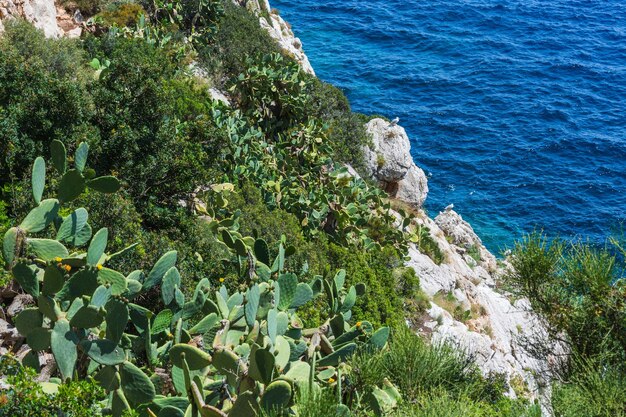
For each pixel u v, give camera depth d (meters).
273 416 9.05
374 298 24.11
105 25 28.88
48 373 11.15
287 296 11.95
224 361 10.25
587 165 77.12
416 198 41.97
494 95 90.00
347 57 95.62
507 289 13.54
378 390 11.16
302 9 105.81
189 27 35.44
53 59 22.03
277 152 29.89
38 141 17.52
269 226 23.61
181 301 10.66
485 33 107.38
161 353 10.66
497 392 14.60
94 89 20.55
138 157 19.69
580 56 103.19
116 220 16.05
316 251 25.11
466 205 69.12
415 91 89.50
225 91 33.03
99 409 9.70
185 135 23.28
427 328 26.48
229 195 22.77
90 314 9.62
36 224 10.11
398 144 41.56
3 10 22.84
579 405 10.58
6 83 18.38
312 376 10.36
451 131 81.12
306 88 37.91
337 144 37.56
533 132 82.38
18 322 9.79
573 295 12.66
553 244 13.02
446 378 11.84
